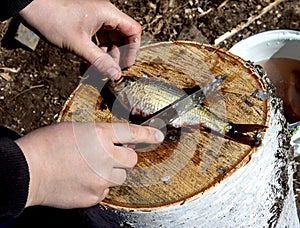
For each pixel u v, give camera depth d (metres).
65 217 0.97
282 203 0.72
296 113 0.97
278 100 0.69
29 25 0.73
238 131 0.64
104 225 0.69
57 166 0.56
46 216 0.98
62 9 0.71
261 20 1.18
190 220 0.63
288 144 0.73
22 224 0.97
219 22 1.18
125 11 1.20
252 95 0.66
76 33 0.71
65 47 0.72
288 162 0.73
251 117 0.65
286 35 0.95
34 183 0.55
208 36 1.17
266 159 0.65
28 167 0.55
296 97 0.98
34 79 1.15
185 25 1.18
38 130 0.59
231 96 0.66
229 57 0.71
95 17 0.70
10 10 0.69
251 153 0.62
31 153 0.56
